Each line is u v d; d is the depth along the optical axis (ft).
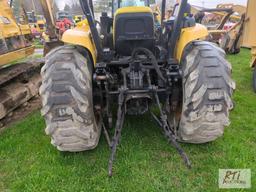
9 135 11.64
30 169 9.07
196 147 9.77
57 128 8.38
